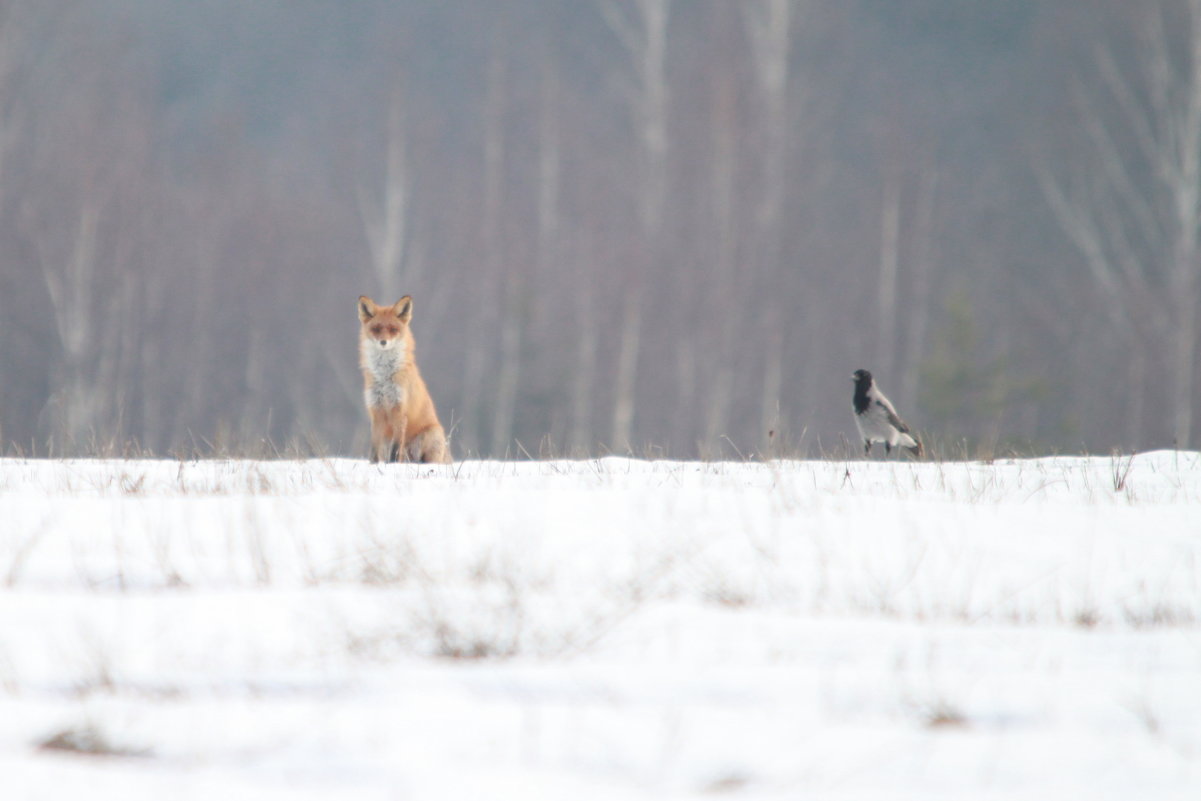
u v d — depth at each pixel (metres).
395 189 160.88
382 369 50.66
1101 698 18.55
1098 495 40.19
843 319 169.75
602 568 27.81
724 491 38.16
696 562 28.81
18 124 148.88
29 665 19.41
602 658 20.75
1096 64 192.88
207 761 14.90
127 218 147.12
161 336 152.38
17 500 35.19
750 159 159.50
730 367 148.38
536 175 178.38
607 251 157.00
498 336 160.25
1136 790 14.32
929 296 176.88
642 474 43.41
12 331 139.88
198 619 22.58
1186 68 165.50
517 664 20.34
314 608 23.50
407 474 43.19
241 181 175.75
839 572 28.31
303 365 161.75
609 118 182.88
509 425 153.62
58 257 141.25
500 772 14.48
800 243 164.12
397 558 27.34
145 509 33.69
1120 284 167.75
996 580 27.95
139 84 177.88
